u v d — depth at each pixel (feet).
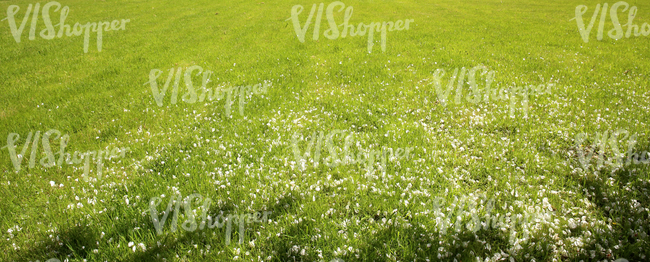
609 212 12.55
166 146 19.16
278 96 26.68
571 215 12.64
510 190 14.25
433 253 11.13
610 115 20.48
